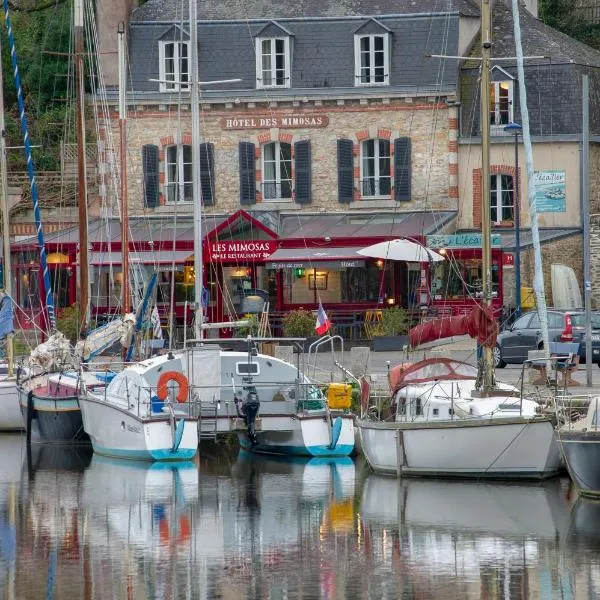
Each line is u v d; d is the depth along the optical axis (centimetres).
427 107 12138
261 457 7788
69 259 12206
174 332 10625
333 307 11881
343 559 5588
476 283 11544
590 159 12150
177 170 11631
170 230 12319
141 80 12500
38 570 5503
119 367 9162
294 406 7900
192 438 7606
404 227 11912
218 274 12050
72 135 13550
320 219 12281
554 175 12000
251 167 12412
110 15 12600
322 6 12456
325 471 7300
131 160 12544
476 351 7631
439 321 7112
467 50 12344
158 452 7556
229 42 12425
